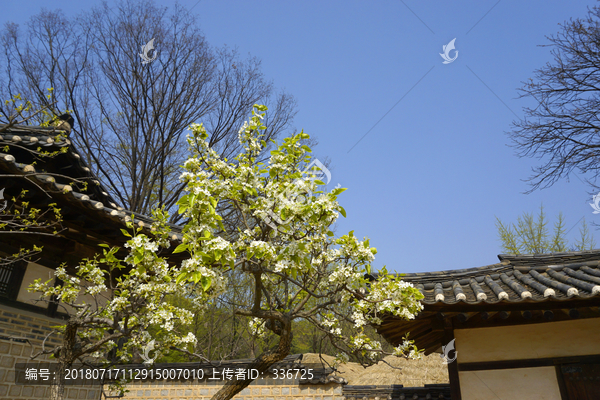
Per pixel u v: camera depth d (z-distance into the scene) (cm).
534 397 459
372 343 407
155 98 1311
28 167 431
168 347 389
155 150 1339
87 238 564
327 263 391
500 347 488
